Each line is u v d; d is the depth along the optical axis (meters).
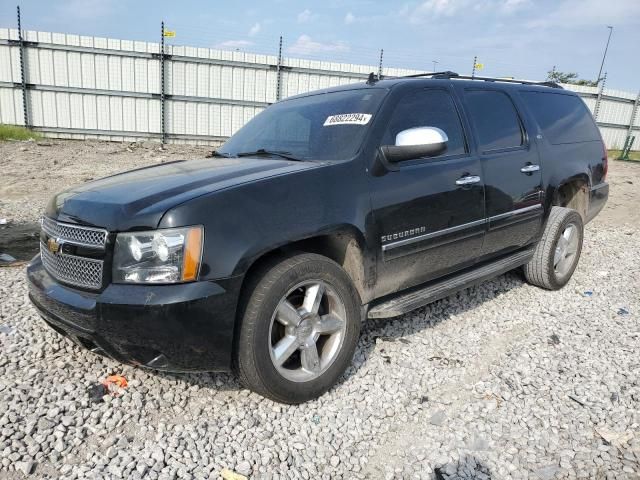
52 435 2.58
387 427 2.80
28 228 6.64
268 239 2.66
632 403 3.03
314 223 2.84
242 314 2.66
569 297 4.83
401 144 3.24
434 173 3.53
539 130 4.66
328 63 20.42
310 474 2.43
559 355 3.63
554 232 4.71
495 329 4.05
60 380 3.06
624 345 3.82
